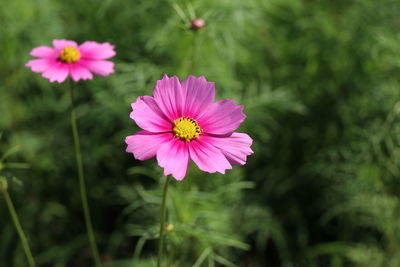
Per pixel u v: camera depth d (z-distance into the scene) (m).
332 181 0.94
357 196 0.90
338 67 0.95
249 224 0.93
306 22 0.95
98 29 0.93
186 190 0.81
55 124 0.93
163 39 0.87
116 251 0.95
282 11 0.99
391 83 0.91
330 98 0.95
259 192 0.98
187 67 0.85
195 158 0.61
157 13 0.90
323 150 0.94
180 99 0.63
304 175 0.96
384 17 0.92
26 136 0.92
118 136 0.92
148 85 0.88
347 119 0.92
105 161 0.94
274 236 0.94
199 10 0.85
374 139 0.88
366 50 0.91
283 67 0.97
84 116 0.92
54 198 0.94
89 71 0.70
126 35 0.92
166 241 0.69
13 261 0.92
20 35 0.88
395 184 0.90
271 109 0.96
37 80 0.91
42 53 0.71
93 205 0.95
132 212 0.93
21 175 0.91
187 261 0.86
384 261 0.91
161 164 0.60
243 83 0.97
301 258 0.95
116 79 0.89
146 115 0.61
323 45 0.94
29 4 0.90
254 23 0.93
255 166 0.99
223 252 0.89
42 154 0.92
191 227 0.72
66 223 0.95
